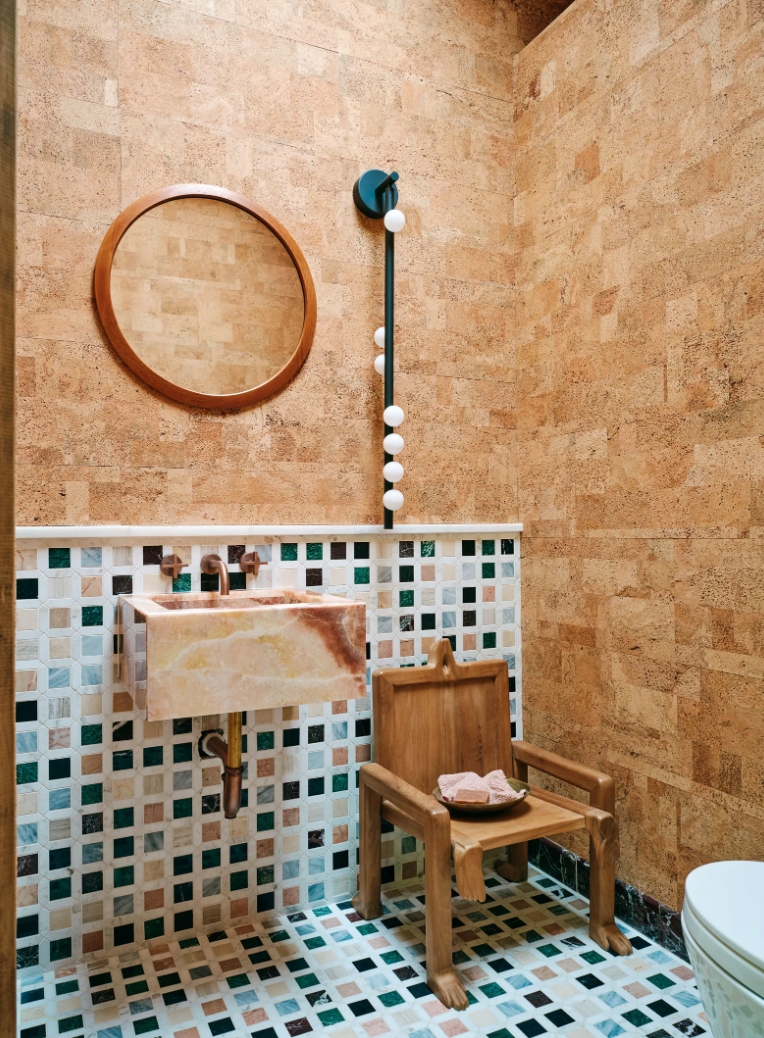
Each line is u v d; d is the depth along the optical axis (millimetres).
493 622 2188
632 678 1830
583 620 1990
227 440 1851
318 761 1924
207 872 1793
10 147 604
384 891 2008
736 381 1577
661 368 1760
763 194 1523
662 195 1760
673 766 1714
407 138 2096
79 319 1691
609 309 1912
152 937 1736
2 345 589
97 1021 1465
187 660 1383
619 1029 1433
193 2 1826
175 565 1751
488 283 2213
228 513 1849
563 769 1870
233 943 1742
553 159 2109
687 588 1687
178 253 1788
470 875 1515
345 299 2002
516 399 2252
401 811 1761
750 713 1536
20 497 1634
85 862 1671
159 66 1784
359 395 2018
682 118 1711
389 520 1993
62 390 1676
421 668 1955
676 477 1718
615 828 1737
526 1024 1451
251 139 1885
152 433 1767
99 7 1726
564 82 2068
